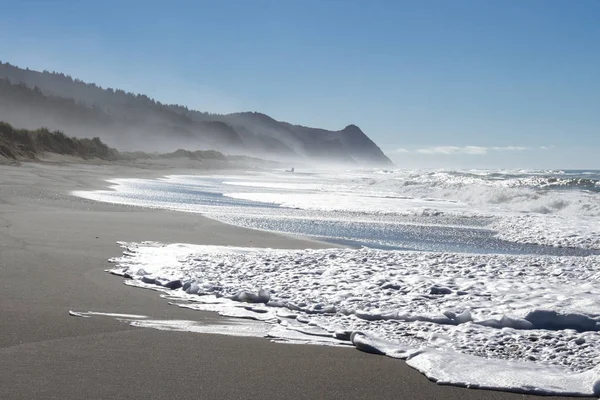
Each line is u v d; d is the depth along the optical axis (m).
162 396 3.47
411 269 8.98
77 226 12.55
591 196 23.75
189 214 16.62
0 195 18.30
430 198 27.83
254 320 5.68
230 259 9.34
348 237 14.09
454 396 3.71
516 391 3.81
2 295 6.16
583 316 5.55
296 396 3.60
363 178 54.81
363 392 3.72
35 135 63.66
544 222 17.78
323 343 4.89
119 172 47.88
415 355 4.51
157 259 9.13
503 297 7.00
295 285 7.45
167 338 4.82
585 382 3.92
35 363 3.99
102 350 4.38
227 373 3.97
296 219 17.42
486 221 18.16
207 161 108.44
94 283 7.12
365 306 6.38
